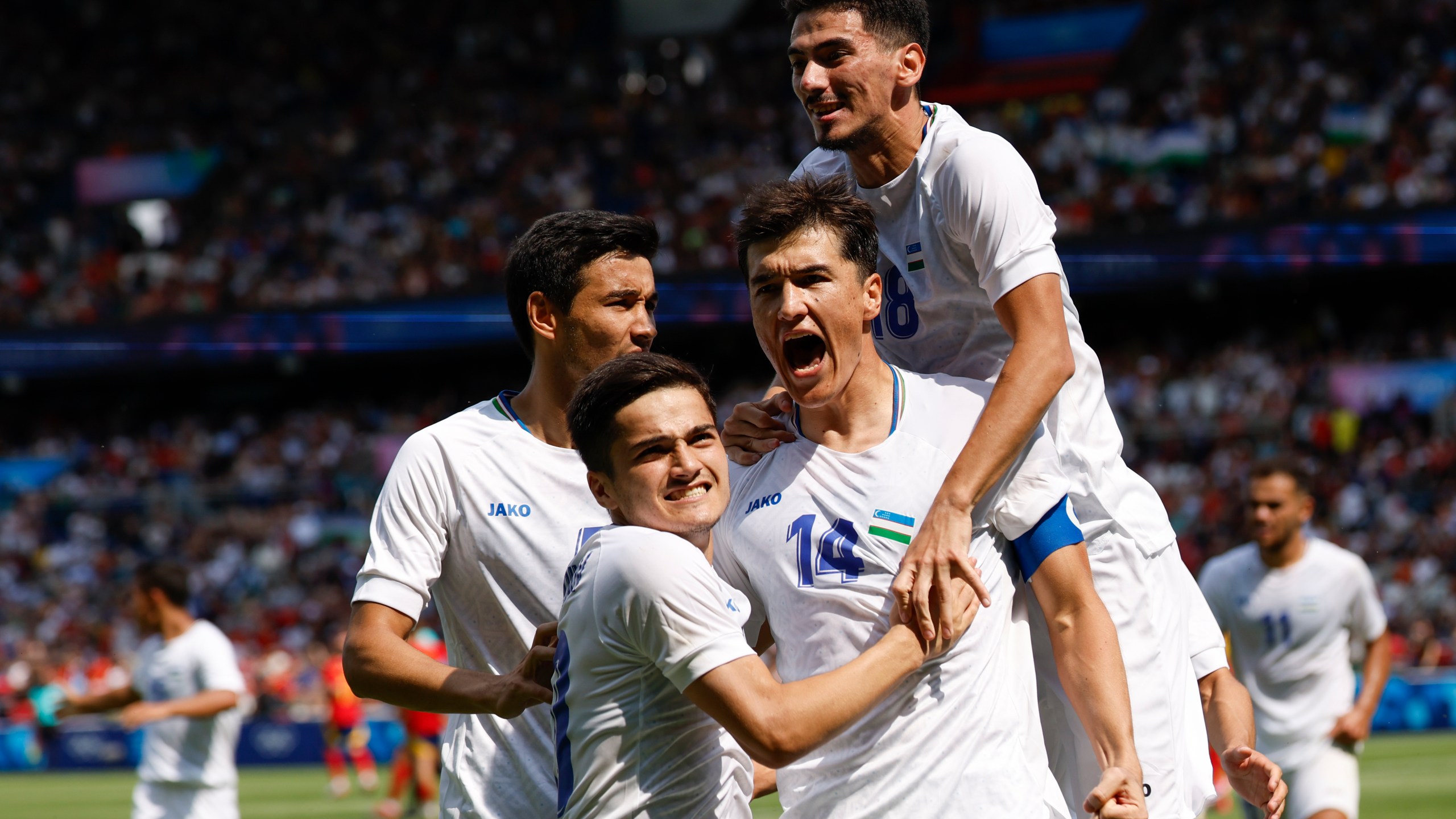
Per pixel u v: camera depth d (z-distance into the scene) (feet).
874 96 10.01
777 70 100.48
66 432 96.27
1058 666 9.56
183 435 92.27
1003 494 9.37
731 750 8.84
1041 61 96.48
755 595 9.73
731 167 92.63
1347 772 20.40
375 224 94.27
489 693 9.11
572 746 8.72
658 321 79.05
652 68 104.88
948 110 10.49
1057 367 9.27
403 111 103.65
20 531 82.07
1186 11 93.81
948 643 8.79
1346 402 70.33
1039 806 9.02
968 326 10.48
